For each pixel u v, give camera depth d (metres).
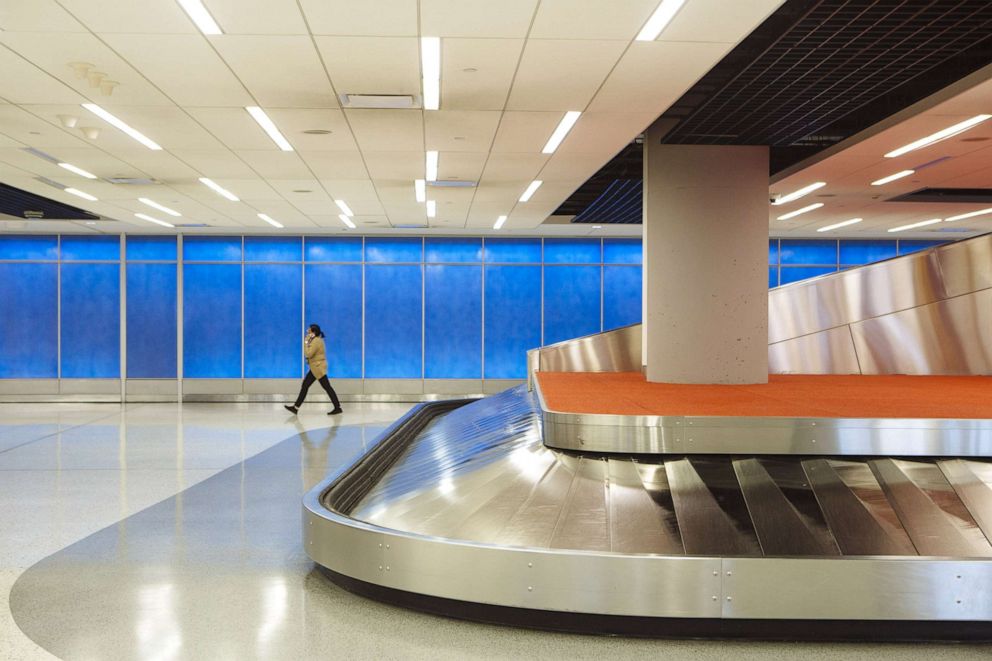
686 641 5.70
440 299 26.06
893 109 11.00
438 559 6.08
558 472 7.38
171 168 14.23
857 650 5.53
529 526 6.66
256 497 10.54
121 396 25.61
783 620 5.71
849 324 14.62
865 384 12.05
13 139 11.97
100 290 25.53
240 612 6.20
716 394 10.34
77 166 14.09
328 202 18.42
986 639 5.72
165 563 7.53
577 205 20.39
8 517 9.40
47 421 19.69
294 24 7.36
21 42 7.81
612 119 10.74
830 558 5.66
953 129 11.73
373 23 7.34
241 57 8.27
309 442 15.81
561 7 6.98
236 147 12.49
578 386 11.91
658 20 7.27
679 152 12.47
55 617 6.07
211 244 25.67
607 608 5.73
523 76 8.92
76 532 8.69
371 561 6.38
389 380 26.03
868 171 14.79
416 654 5.39
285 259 25.83
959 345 14.08
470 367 26.12
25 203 19.25
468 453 9.16
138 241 25.58
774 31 7.84
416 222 22.47
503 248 26.12
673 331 12.52
